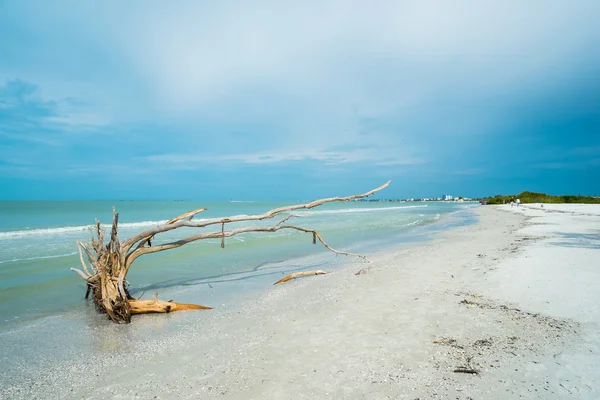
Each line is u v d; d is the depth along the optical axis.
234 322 6.64
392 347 5.12
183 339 5.90
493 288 7.86
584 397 3.71
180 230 24.81
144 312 7.30
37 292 9.00
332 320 6.39
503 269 9.55
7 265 11.98
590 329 5.44
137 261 13.09
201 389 4.22
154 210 59.22
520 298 7.05
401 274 9.82
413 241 18.08
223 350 5.36
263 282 10.05
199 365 4.88
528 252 11.95
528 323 5.79
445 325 5.87
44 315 7.34
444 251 13.50
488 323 5.88
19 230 23.39
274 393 4.04
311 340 5.52
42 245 16.86
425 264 11.09
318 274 10.77
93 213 47.62
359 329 5.88
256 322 6.56
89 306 7.99
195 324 6.63
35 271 11.20
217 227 26.70
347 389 4.06
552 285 7.72
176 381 4.46
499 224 26.69
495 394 3.84
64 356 5.35
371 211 65.06
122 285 7.02
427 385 4.07
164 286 9.66
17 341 5.95
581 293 7.10
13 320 7.02
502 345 5.04
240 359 4.99
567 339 5.13
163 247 8.23
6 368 4.98
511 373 4.26
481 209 65.12
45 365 5.06
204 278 10.59
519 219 30.83
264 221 33.06
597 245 13.14
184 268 11.97
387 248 15.87
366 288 8.55
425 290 8.05
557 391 3.85
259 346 5.41
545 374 4.21
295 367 4.65
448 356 4.78
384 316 6.45
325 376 4.38
